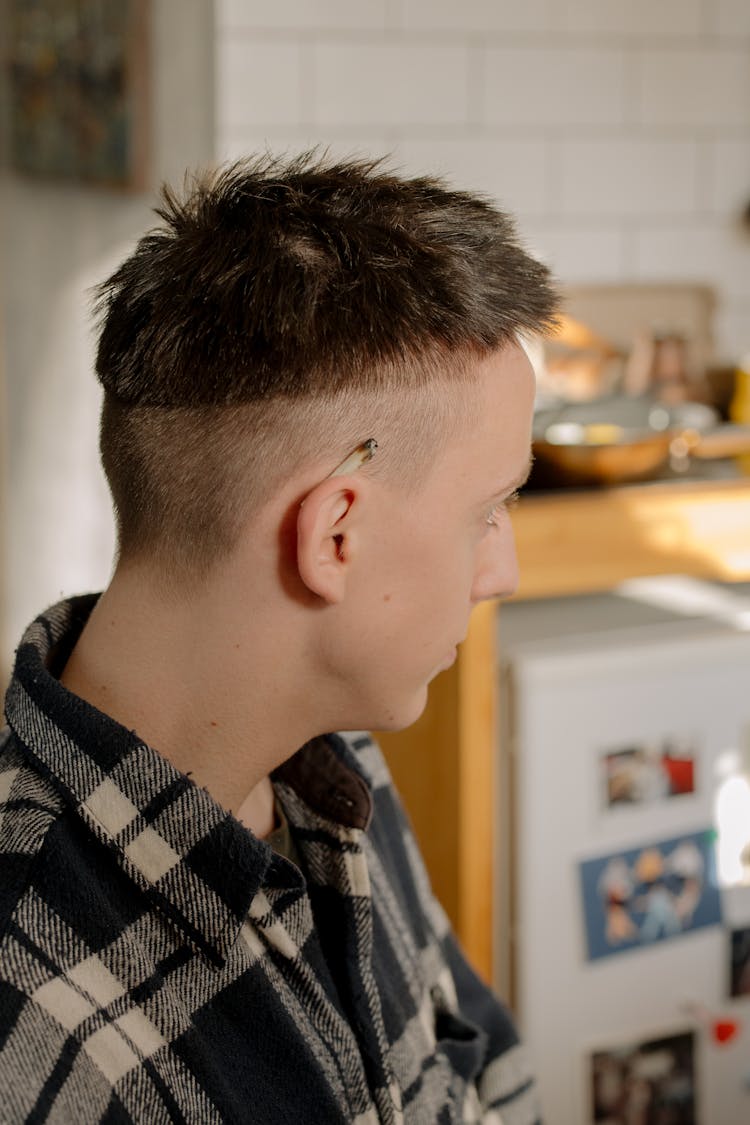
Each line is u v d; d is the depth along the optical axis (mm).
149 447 703
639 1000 1529
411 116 2432
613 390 2293
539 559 1503
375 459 696
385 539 714
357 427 689
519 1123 1072
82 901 650
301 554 688
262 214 705
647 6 2508
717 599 1729
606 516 1529
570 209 2564
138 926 672
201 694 725
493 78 2461
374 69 2389
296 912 741
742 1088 1588
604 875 1496
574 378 2250
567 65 2494
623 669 1471
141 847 667
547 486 1564
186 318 688
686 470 1688
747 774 1551
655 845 1516
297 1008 731
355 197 725
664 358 2168
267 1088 692
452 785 1472
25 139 2777
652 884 1519
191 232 719
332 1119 708
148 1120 629
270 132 2361
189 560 709
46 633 764
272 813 857
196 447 694
